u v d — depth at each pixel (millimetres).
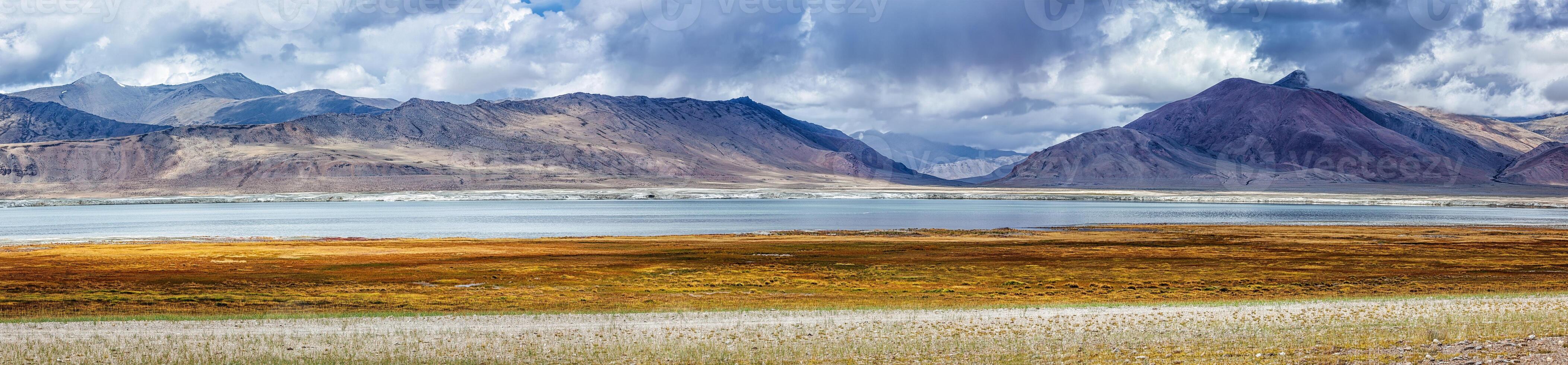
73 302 42156
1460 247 86938
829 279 56844
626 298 45281
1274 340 26453
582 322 32188
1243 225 151875
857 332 29578
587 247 86188
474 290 49219
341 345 27219
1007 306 38938
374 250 78688
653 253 77438
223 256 71062
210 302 42469
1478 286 52594
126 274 55688
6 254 72062
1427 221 176125
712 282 54375
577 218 185250
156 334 28969
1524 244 93438
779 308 38312
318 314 36531
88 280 52094
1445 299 39406
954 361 24391
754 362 24688
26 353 25500
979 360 24547
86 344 26969
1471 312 32688
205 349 26375
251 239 103500
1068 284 54094
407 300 43906
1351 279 57094
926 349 26344
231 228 147125
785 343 27406
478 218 188000
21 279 51781
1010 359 24625
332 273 58125
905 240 101000
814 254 77562
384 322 32219
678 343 27547
